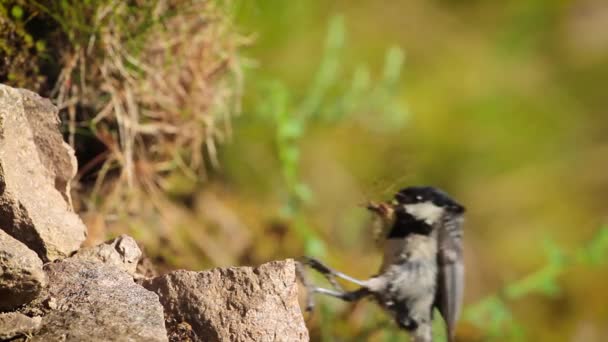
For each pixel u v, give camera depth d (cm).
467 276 1360
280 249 983
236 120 986
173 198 897
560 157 1556
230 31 838
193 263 844
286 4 1238
